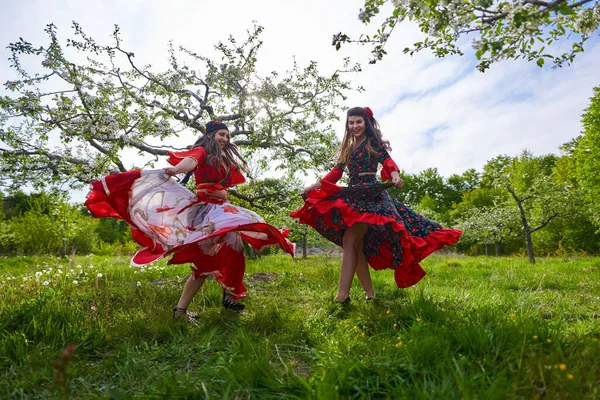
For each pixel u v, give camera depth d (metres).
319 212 3.84
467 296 3.86
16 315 2.93
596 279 5.81
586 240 27.84
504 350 2.13
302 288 5.22
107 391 1.95
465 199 43.56
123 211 3.52
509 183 17.30
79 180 6.51
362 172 3.94
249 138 7.03
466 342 2.18
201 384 1.96
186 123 6.68
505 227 23.08
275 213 7.55
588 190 20.61
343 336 2.64
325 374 1.94
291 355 2.54
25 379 2.09
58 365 1.74
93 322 3.06
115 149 5.86
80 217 24.03
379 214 3.54
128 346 2.60
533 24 2.31
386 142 3.95
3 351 2.40
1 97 5.56
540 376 1.78
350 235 3.83
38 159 6.49
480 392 1.61
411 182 58.97
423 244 3.55
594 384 1.69
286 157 7.78
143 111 6.30
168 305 3.94
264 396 1.87
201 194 3.59
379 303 3.87
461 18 2.57
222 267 3.46
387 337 2.57
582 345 2.13
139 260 3.49
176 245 3.38
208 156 3.56
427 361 1.98
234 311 3.57
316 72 7.27
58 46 5.90
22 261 11.80
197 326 3.18
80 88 5.98
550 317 3.41
